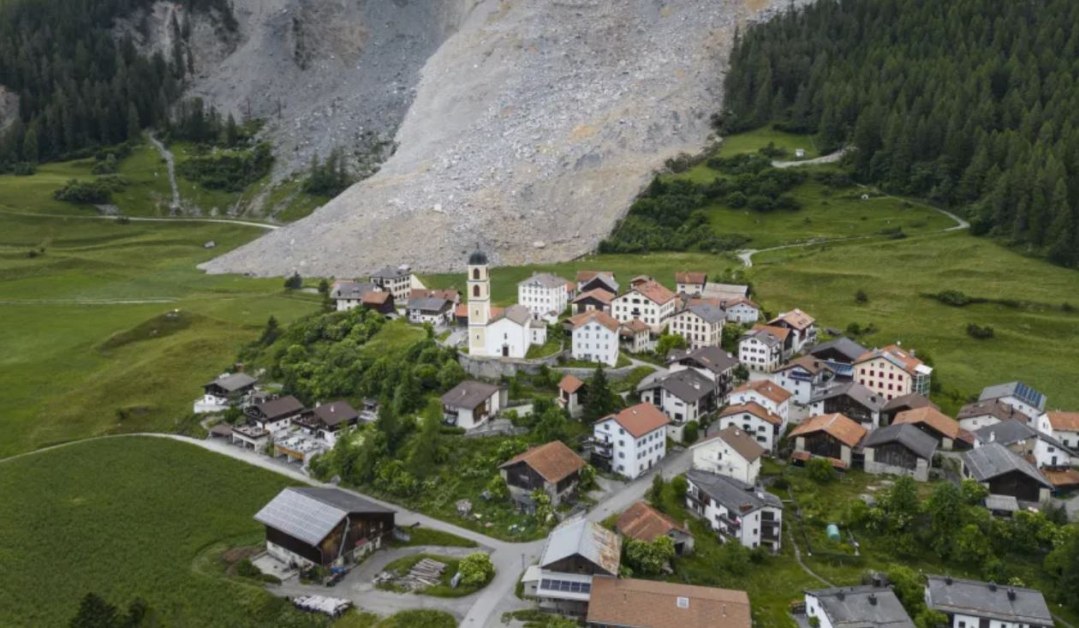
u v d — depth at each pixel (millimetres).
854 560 93625
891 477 112500
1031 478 102062
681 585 84625
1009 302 184000
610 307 162125
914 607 82750
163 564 99125
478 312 139750
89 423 144125
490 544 99812
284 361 157250
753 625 82000
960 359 164375
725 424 122938
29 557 101625
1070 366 159250
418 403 131125
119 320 199125
